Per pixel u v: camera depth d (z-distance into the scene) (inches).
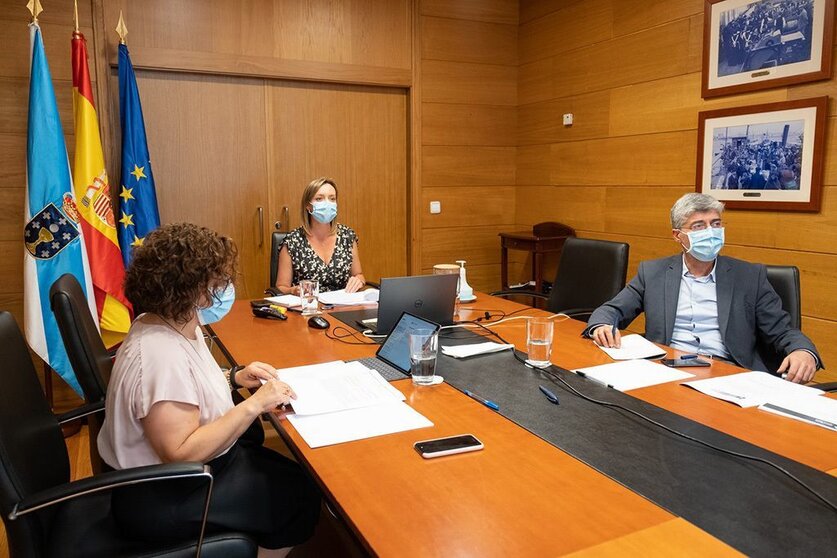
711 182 135.0
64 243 121.1
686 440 51.7
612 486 43.9
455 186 186.7
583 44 166.4
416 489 43.8
